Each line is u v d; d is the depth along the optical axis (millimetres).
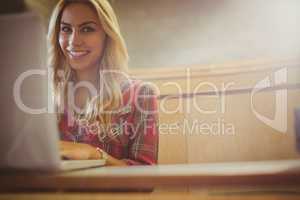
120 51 1648
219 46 1636
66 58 1585
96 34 1616
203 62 1643
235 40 1617
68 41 1602
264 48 1571
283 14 1547
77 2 1613
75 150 1013
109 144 1423
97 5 1614
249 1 1600
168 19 1693
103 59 1624
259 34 1582
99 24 1620
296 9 1527
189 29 1667
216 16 1643
